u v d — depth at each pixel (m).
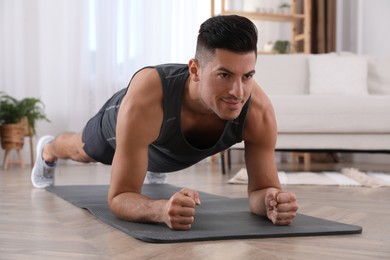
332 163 5.05
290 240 1.42
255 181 1.74
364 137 3.60
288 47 5.19
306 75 4.51
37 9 4.96
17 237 1.46
